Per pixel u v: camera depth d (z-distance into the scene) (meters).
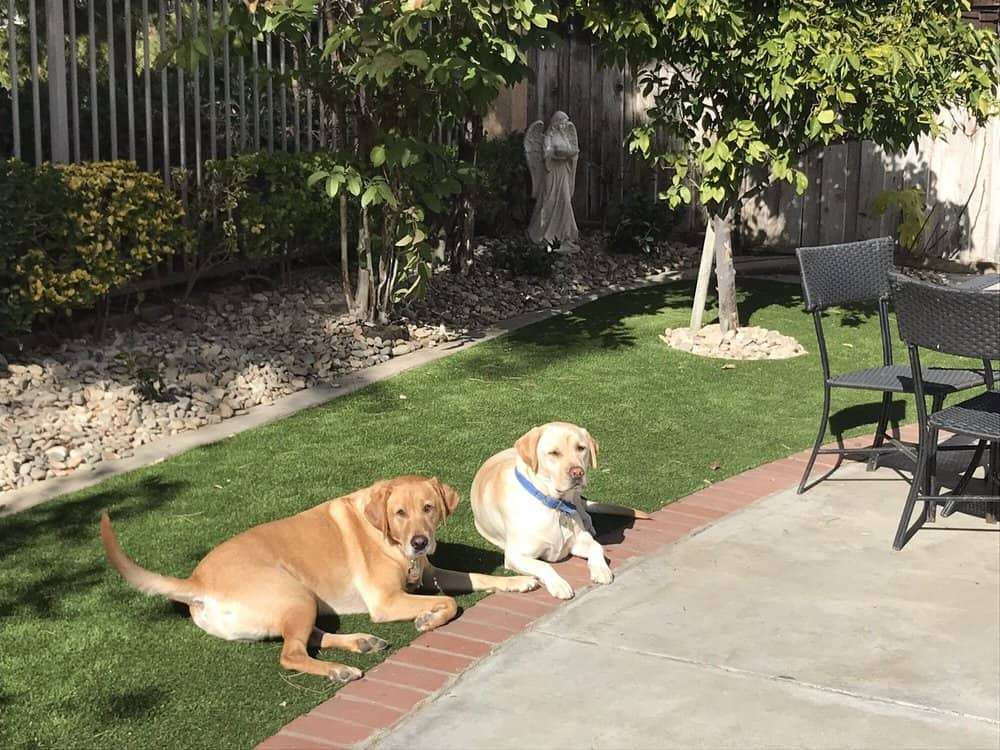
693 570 4.02
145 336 6.39
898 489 4.89
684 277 9.42
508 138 9.77
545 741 2.94
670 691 3.19
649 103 10.61
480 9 5.90
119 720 3.01
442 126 7.12
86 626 3.54
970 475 4.70
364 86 6.37
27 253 5.71
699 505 4.63
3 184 5.49
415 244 6.77
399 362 6.58
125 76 7.14
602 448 5.25
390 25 6.04
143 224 6.28
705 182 6.77
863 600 3.78
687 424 5.63
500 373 6.40
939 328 4.04
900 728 3.00
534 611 3.70
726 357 6.91
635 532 4.36
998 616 3.65
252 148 7.81
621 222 9.82
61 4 6.32
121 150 7.15
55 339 6.10
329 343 6.62
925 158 10.20
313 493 4.62
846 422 5.76
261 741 2.92
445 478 4.81
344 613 3.67
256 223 7.12
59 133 6.39
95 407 5.39
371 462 4.98
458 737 2.96
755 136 6.54
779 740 2.94
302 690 3.17
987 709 3.09
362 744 2.92
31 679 3.23
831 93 6.17
